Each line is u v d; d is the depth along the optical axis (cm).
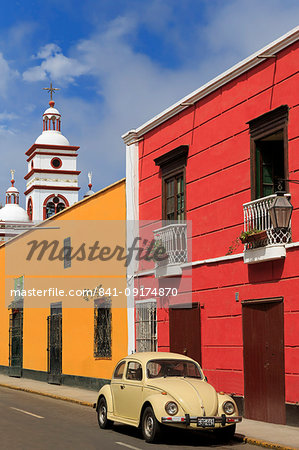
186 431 1442
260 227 1580
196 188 1873
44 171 6419
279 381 1506
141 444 1247
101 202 2477
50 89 6806
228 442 1300
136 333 2169
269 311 1552
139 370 1373
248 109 1667
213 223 1788
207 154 1830
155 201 2108
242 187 1672
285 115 1526
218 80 1767
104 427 1460
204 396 1270
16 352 3406
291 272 1483
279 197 1435
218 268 1753
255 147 1636
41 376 3019
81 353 2581
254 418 1582
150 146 2147
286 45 1534
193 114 1906
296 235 1475
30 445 1202
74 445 1209
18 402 2080
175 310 1939
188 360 1409
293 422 1453
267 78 1603
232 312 1686
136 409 1337
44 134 6588
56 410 1853
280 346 1509
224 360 1709
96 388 2422
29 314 3212
